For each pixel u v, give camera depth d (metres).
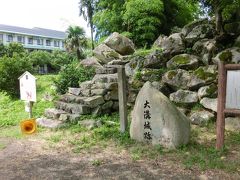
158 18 12.85
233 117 6.25
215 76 6.88
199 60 7.52
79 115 7.11
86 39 26.62
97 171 4.24
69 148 5.34
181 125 5.03
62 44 41.28
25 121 6.52
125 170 4.23
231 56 6.95
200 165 4.21
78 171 4.28
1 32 33.88
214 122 6.42
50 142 5.74
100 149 5.19
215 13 7.57
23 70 11.84
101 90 7.46
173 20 13.74
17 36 35.72
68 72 9.70
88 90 7.69
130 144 5.33
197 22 8.17
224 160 4.39
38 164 4.62
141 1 12.20
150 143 5.23
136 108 5.46
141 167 4.30
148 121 5.24
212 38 7.86
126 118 6.08
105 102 7.53
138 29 12.55
